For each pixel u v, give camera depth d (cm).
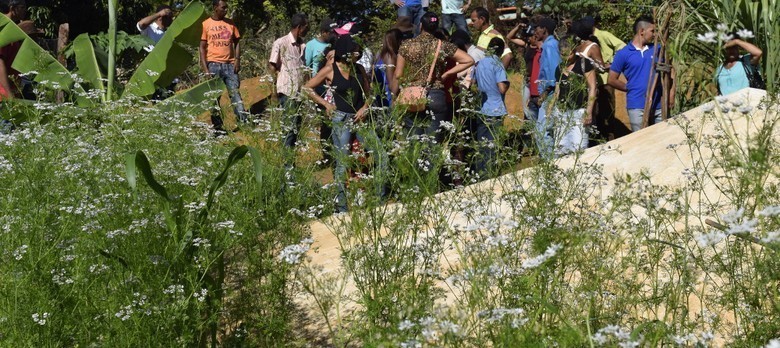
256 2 2480
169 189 449
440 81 648
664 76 817
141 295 370
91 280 391
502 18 1377
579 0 1323
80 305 375
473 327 291
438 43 653
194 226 411
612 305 326
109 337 355
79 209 393
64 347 375
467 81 736
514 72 797
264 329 392
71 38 2194
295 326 427
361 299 355
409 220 386
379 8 2042
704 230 371
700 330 355
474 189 432
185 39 988
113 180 439
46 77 858
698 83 861
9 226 386
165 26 1245
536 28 857
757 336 312
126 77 1145
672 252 371
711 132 635
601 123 905
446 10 1105
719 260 339
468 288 368
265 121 509
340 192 466
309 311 443
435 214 388
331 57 730
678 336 288
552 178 388
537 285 311
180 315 358
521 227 355
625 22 1267
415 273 409
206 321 380
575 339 258
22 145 453
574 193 389
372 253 377
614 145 680
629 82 839
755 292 325
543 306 279
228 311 426
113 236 388
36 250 388
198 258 404
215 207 450
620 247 367
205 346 403
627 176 362
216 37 1003
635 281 346
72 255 392
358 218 388
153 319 359
